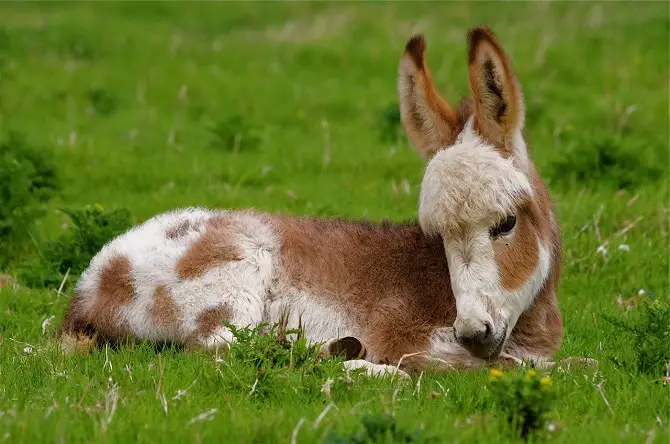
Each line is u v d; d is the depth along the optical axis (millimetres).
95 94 51219
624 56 55281
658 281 27812
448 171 17922
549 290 20562
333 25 66188
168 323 20953
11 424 15164
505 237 18094
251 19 69562
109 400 16172
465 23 64438
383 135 44531
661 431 15188
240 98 52031
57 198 36188
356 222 22125
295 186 36812
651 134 44469
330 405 15852
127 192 37062
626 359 19516
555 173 36688
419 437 14250
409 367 19984
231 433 14875
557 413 16141
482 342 17625
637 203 33250
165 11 71750
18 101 50812
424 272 20625
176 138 45438
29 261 28203
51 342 21281
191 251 20984
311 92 52781
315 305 20891
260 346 18453
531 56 55344
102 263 21828
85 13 70438
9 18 69500
